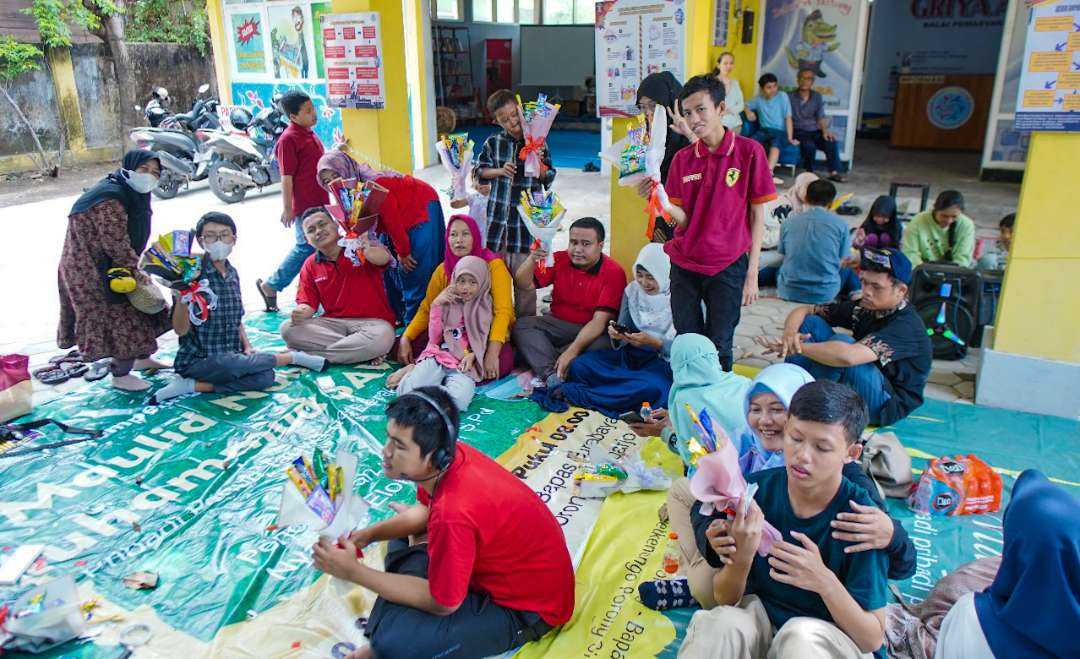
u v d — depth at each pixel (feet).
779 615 6.86
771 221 20.67
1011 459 11.50
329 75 20.47
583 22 61.57
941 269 15.08
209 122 33.94
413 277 16.30
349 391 14.11
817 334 12.21
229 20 35.55
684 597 8.56
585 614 8.56
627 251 17.65
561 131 53.78
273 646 8.14
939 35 39.99
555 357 14.44
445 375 13.80
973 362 14.98
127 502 10.71
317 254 15.52
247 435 12.51
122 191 13.32
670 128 14.03
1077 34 11.32
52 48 37.24
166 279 13.34
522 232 15.71
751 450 8.45
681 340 10.54
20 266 21.97
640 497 10.68
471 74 57.36
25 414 13.08
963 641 6.45
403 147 21.07
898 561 6.44
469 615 7.63
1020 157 30.22
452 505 7.23
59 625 8.09
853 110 33.06
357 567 7.31
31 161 37.27
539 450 11.98
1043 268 12.37
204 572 9.30
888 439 10.69
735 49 32.30
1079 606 5.70
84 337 13.41
